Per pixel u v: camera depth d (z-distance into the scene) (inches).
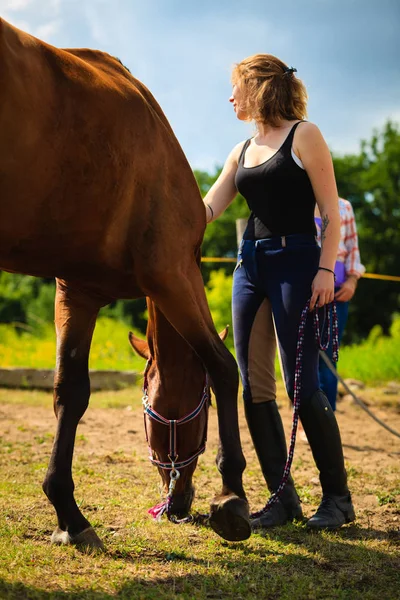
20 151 90.5
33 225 96.5
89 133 98.3
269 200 130.1
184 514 132.7
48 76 94.9
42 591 93.9
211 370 117.0
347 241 201.6
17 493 147.9
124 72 114.7
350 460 195.3
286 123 131.6
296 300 127.6
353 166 1614.2
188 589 97.9
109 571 103.6
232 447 113.0
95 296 116.3
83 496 147.6
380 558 114.5
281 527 130.1
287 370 129.2
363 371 404.5
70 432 116.1
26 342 524.4
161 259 108.7
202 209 117.5
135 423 253.9
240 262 136.6
